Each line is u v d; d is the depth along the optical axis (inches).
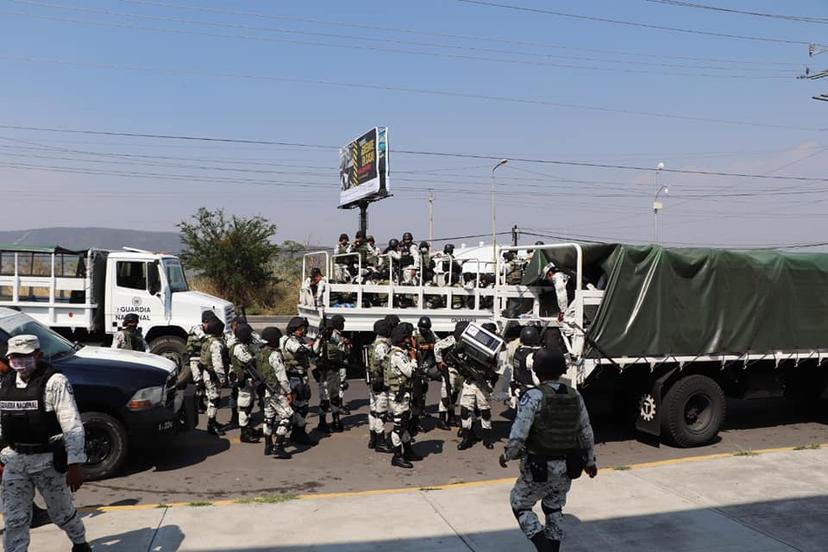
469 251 723.4
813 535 201.8
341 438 344.8
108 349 311.7
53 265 471.5
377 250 577.6
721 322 334.3
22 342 162.1
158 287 486.3
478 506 227.5
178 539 196.2
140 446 274.2
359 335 526.6
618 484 250.4
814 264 359.3
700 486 247.9
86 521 211.0
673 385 322.3
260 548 190.2
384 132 929.5
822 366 374.9
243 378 329.4
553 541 166.9
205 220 1209.4
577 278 320.2
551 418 165.2
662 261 323.6
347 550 189.3
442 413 367.2
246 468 289.0
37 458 163.0
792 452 297.1
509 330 343.6
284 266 1350.9
